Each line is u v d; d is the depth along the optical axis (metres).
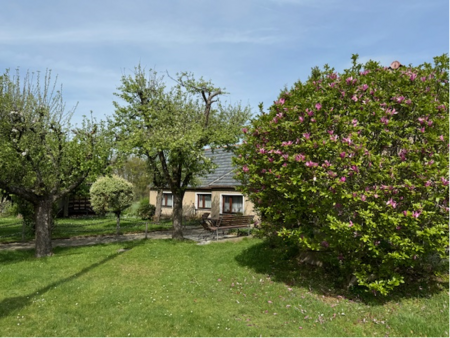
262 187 7.69
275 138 7.49
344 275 7.73
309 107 7.15
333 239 6.55
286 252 9.97
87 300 7.00
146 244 13.22
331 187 6.18
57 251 12.13
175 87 14.40
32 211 14.55
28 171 11.51
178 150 12.60
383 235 5.99
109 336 5.41
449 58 7.38
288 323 5.89
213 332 5.55
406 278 7.36
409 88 6.71
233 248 11.72
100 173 12.55
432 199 5.84
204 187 22.34
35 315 6.23
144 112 13.34
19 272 8.98
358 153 6.11
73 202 28.58
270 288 7.63
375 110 6.51
